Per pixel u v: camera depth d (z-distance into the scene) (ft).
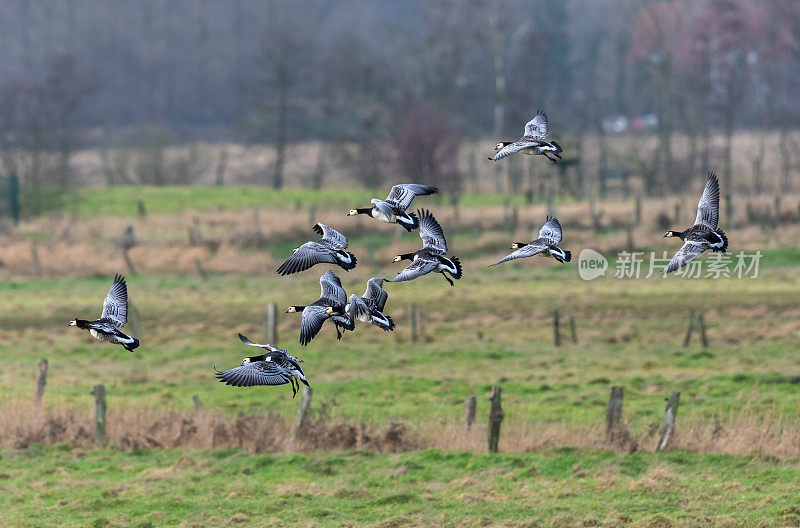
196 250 226.58
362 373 136.87
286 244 238.89
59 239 244.42
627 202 273.13
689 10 379.55
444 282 204.03
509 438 99.60
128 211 296.10
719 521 75.00
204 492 86.89
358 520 78.95
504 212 242.58
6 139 320.70
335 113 401.70
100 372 140.87
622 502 80.53
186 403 120.78
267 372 46.83
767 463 89.92
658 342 152.46
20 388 128.88
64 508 83.41
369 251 224.12
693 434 97.25
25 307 185.88
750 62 396.78
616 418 96.73
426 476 89.40
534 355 146.20
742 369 132.26
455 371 136.98
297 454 97.19
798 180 356.59
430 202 298.76
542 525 75.87
